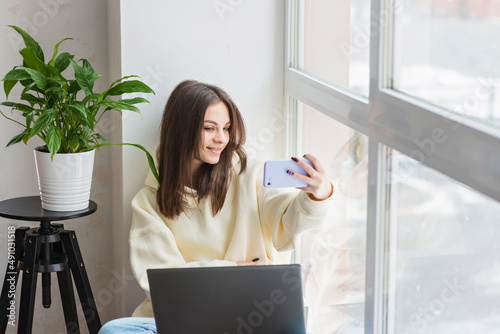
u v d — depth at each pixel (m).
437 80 1.44
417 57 1.53
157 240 2.12
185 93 2.11
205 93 2.09
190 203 2.17
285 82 2.38
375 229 1.71
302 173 1.93
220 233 2.19
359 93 1.85
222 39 2.33
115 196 2.53
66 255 2.21
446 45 1.40
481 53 1.27
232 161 2.21
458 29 1.35
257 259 2.18
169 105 2.15
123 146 2.30
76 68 2.04
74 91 2.08
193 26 2.30
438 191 1.44
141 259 2.12
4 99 2.50
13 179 2.56
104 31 2.55
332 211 2.04
